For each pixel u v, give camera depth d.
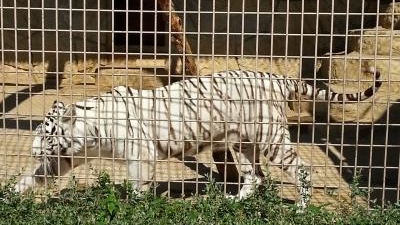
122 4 11.57
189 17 11.09
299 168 5.25
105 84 11.03
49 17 11.32
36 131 5.22
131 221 4.49
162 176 6.48
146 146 5.27
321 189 6.04
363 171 6.87
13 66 11.28
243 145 5.49
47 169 5.24
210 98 5.25
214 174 6.60
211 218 4.55
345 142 8.09
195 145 5.50
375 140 8.09
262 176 5.59
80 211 4.67
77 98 9.80
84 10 4.83
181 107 5.36
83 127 5.20
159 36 11.16
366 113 8.41
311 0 11.08
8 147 7.29
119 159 5.22
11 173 6.19
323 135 8.47
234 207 4.65
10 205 4.69
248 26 11.10
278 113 5.43
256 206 4.68
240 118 5.39
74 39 11.26
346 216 4.69
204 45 11.06
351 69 8.95
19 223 4.52
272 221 4.55
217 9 11.09
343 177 6.50
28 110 9.29
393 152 7.53
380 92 8.62
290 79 5.44
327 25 11.09
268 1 11.11
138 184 5.24
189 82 5.45
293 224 4.56
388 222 4.52
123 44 11.48
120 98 5.25
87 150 5.30
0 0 4.90
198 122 5.36
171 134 5.36
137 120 5.23
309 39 11.09
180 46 8.30
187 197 5.86
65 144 5.20
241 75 5.43
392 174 6.77
